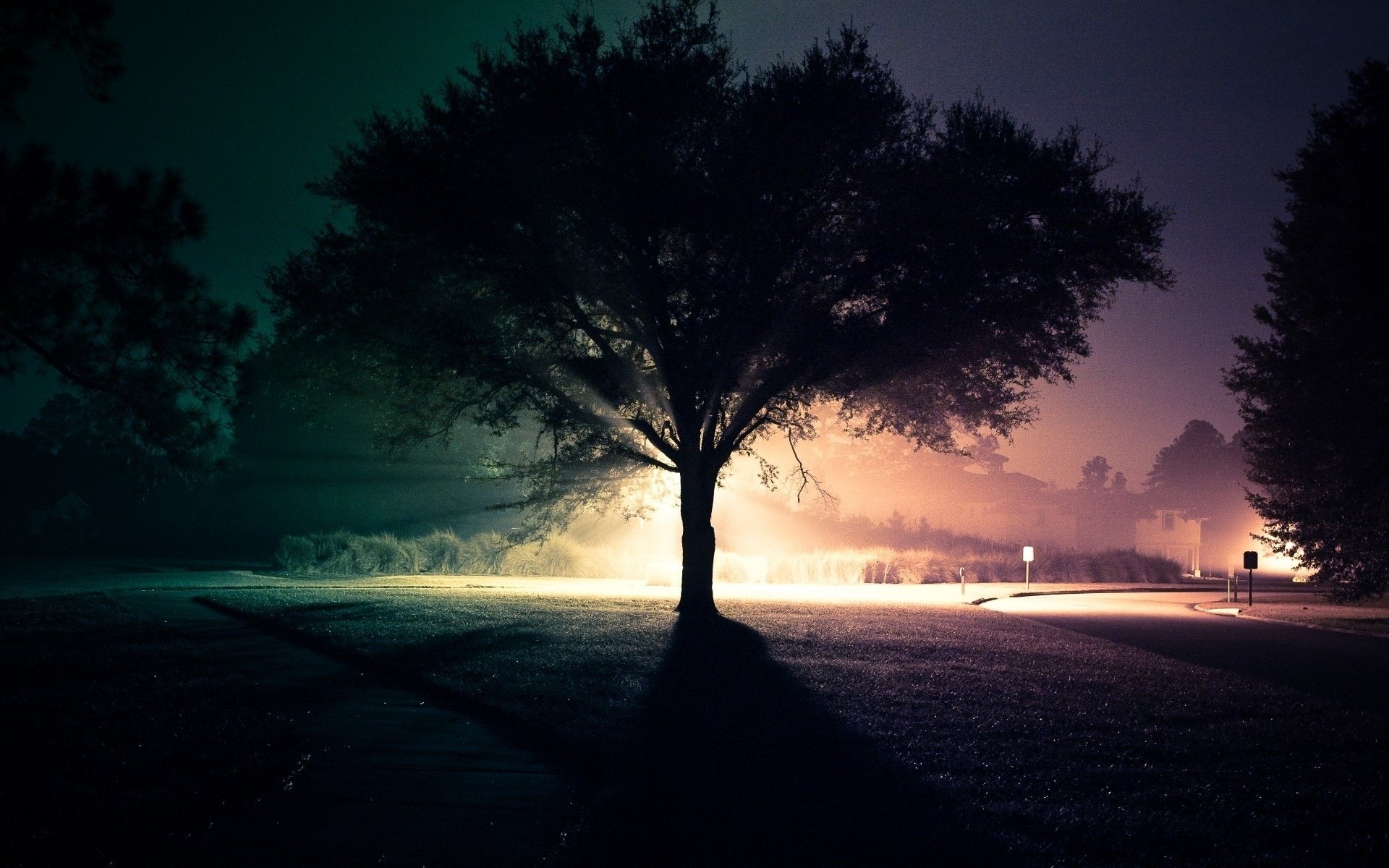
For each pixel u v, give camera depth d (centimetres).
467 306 2005
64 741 880
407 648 1448
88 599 2108
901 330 1853
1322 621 2602
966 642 1691
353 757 903
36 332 1227
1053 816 754
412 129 1989
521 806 775
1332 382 2733
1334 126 2747
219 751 870
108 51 1366
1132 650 1702
